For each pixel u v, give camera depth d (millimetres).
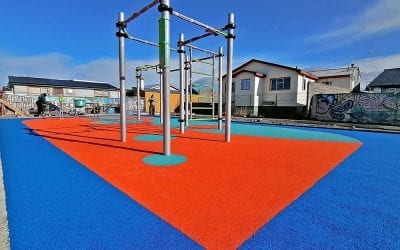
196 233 1898
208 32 6887
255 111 19750
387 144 6641
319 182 3125
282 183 3061
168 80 4539
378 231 1944
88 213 2225
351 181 3193
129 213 2227
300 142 6559
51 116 18453
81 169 3678
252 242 1779
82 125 11289
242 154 4770
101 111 23906
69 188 2863
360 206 2410
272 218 2141
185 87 9789
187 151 5039
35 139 6793
